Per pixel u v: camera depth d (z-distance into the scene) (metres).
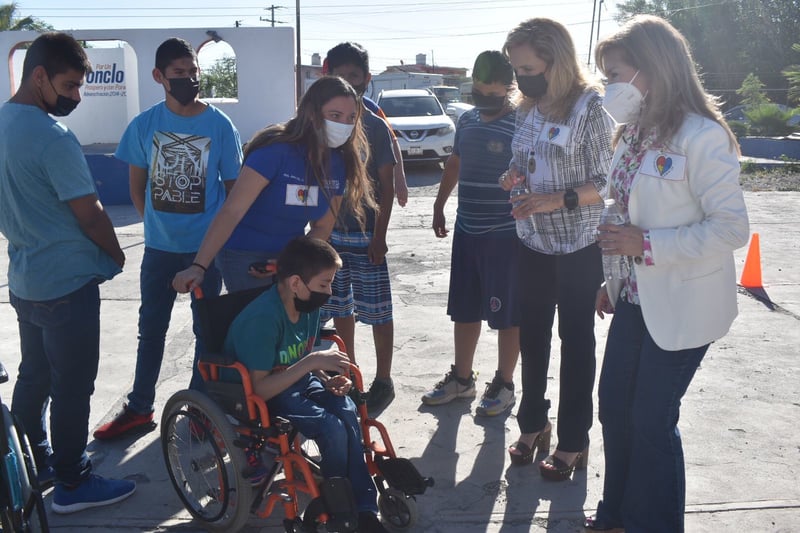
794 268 7.73
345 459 3.09
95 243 3.36
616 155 2.96
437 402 4.60
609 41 2.72
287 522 3.10
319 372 3.42
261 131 3.42
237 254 3.54
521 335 3.79
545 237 3.55
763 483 3.67
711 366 5.14
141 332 4.23
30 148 3.15
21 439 2.88
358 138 3.64
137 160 4.25
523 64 3.41
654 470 2.86
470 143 4.21
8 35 14.23
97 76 15.99
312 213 3.49
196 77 4.07
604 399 3.05
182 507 3.56
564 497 3.60
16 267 3.33
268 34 14.12
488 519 3.42
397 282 7.40
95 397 4.75
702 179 2.60
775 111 25.83
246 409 3.12
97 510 3.54
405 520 3.30
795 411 4.45
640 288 2.77
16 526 2.59
